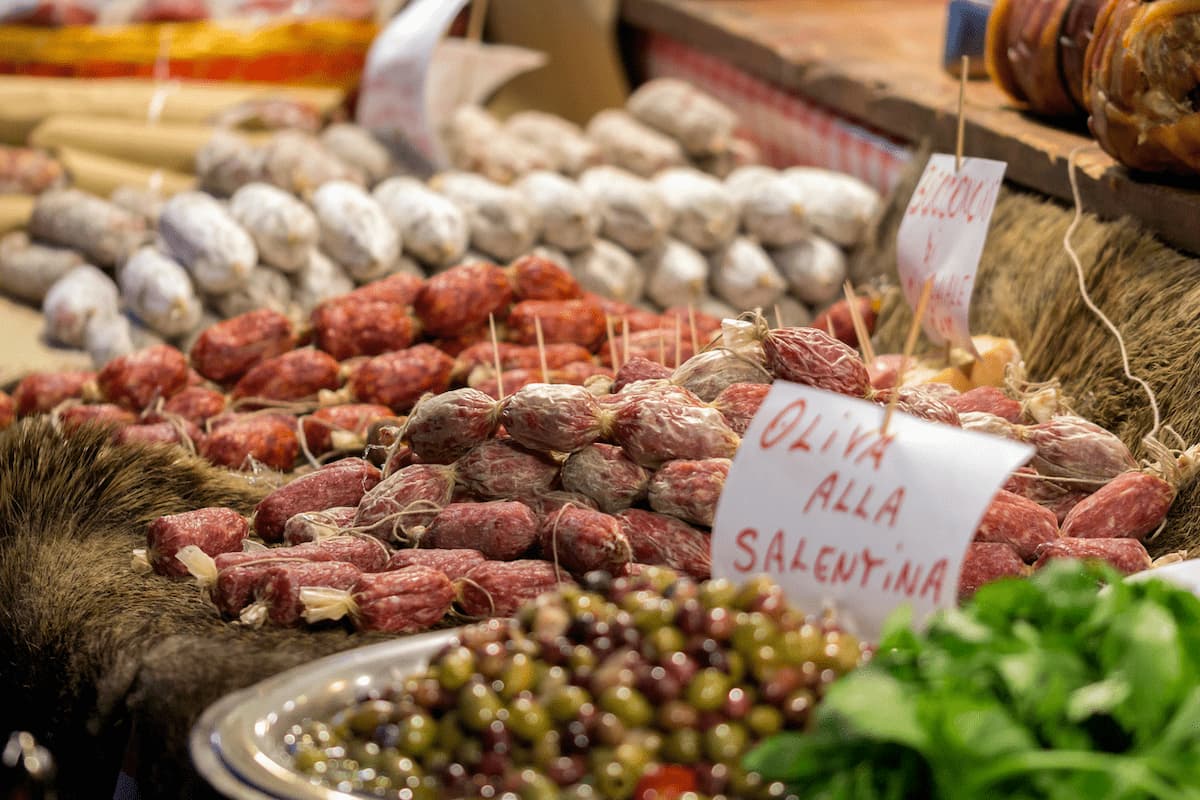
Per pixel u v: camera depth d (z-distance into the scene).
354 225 3.25
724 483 1.53
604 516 1.64
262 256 3.24
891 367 2.33
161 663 1.54
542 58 4.28
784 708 1.24
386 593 1.58
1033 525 1.75
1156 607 1.16
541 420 1.70
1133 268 2.29
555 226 3.39
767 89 4.09
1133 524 1.82
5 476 2.00
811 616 1.43
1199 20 2.11
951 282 2.24
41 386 2.78
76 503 1.98
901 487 1.41
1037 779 1.08
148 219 3.70
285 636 1.59
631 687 1.23
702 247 3.53
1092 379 2.27
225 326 2.70
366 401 2.57
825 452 1.45
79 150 3.99
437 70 4.14
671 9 4.43
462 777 1.23
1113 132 2.26
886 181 3.66
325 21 4.21
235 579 1.64
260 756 1.28
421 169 3.82
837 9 4.37
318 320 2.71
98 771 1.62
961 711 1.10
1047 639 1.19
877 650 1.29
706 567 1.64
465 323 2.74
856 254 3.54
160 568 1.80
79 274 3.42
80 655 1.66
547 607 1.34
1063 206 2.57
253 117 4.00
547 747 1.22
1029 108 2.89
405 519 1.79
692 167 4.10
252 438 2.38
